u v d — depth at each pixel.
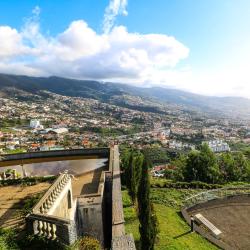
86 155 40.34
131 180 27.61
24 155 40.56
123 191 33.25
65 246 10.61
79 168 32.94
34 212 12.15
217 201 31.72
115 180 23.42
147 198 18.77
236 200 32.31
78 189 24.17
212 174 50.72
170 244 21.88
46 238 10.96
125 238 12.19
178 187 36.97
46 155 40.66
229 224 27.28
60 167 34.25
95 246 12.10
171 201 32.00
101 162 35.75
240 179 55.12
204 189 36.38
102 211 21.02
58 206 16.25
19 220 14.78
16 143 126.31
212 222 27.75
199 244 22.94
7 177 28.34
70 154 40.69
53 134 169.88
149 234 18.61
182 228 25.66
